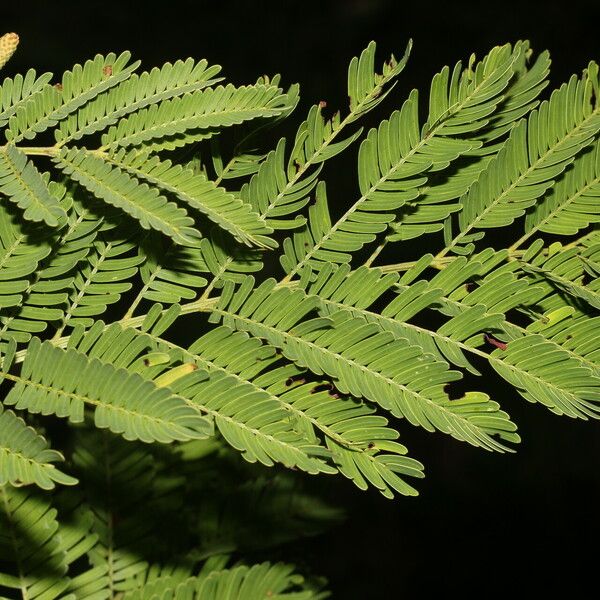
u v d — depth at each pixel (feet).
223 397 2.52
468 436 2.56
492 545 5.46
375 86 2.65
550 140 2.66
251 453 2.51
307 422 2.58
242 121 2.62
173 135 2.63
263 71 7.34
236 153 2.68
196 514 2.85
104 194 2.55
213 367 2.60
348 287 2.64
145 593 2.80
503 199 2.66
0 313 2.60
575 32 7.40
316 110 2.64
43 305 2.61
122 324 2.63
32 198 2.52
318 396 2.58
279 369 2.59
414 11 7.54
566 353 2.60
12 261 2.58
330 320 2.59
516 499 5.61
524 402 5.86
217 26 7.51
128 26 7.36
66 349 2.55
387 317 2.63
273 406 2.52
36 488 2.75
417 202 2.67
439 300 2.65
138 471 2.83
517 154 2.65
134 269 2.63
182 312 2.64
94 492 2.82
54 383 2.48
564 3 7.48
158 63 7.27
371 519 5.45
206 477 2.86
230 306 2.63
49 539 2.75
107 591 2.80
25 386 2.49
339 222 2.65
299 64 7.38
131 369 2.55
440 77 2.63
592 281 2.67
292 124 6.06
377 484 2.54
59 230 2.59
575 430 5.88
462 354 2.62
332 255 2.65
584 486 5.69
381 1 7.57
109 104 2.61
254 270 2.65
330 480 2.90
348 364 2.59
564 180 2.67
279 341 2.61
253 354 2.59
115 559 2.81
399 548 5.37
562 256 2.67
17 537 2.74
